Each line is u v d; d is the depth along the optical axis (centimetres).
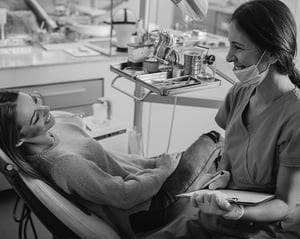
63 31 290
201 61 170
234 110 151
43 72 238
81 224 132
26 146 148
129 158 181
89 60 250
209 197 121
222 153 166
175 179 167
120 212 154
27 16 279
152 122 277
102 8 304
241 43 125
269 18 121
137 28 199
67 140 162
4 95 140
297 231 135
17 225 222
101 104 214
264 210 125
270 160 132
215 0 276
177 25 259
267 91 134
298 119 125
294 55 129
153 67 170
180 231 145
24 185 130
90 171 144
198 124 279
